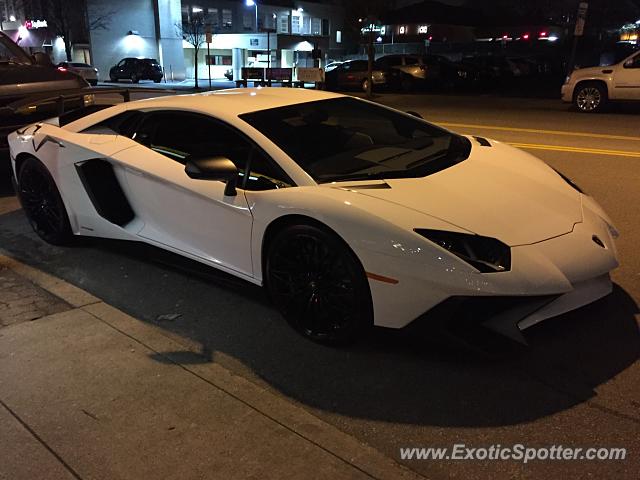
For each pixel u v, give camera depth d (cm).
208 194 344
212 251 358
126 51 4000
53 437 240
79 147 423
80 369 290
